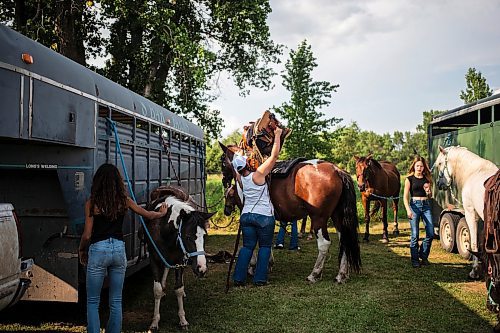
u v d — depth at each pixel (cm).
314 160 795
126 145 631
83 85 510
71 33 1650
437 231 1182
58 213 518
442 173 853
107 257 440
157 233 539
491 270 536
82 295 589
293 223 1107
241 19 1862
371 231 1495
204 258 502
